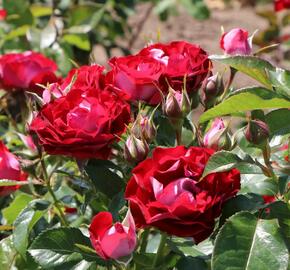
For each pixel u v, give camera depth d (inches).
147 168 27.1
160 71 30.0
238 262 26.2
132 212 27.1
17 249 31.8
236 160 26.8
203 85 32.0
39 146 31.8
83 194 33.5
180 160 27.0
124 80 30.1
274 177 28.1
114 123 29.5
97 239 27.2
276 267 26.1
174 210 26.5
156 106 30.3
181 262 29.4
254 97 27.5
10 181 31.6
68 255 29.3
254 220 26.9
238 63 28.5
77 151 29.2
